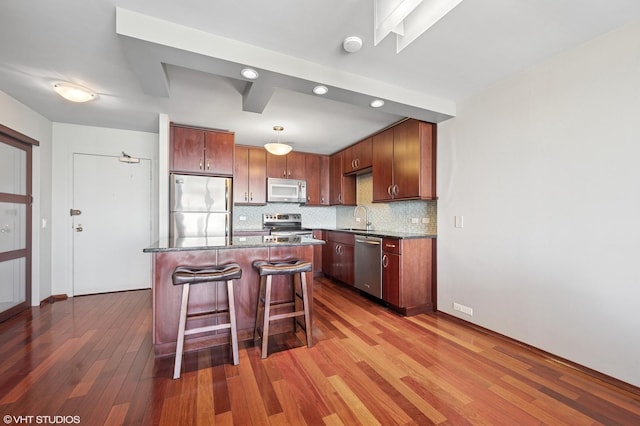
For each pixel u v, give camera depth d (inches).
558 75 80.7
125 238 151.6
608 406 62.1
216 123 135.6
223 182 141.8
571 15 64.1
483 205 101.8
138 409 59.6
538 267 85.7
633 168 67.3
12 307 113.0
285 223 205.8
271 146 140.5
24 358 80.0
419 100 103.0
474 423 56.9
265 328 82.6
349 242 157.6
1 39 69.8
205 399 63.2
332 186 202.4
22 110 114.0
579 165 76.7
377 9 55.3
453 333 99.7
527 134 88.4
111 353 83.4
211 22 64.6
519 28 68.3
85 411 58.8
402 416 58.6
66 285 140.4
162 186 123.3
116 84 94.4
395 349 87.7
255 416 58.1
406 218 148.4
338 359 81.4
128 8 60.0
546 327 83.5
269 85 84.1
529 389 67.9
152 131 153.1
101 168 146.9
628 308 67.9
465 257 108.7
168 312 84.3
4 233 109.5
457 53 78.8
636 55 66.7
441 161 119.2
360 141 166.2
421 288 121.5
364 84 91.1
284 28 66.9
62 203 139.8
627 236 68.2
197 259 88.5
